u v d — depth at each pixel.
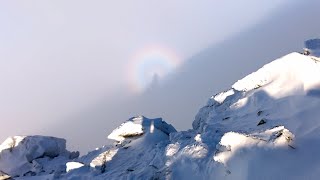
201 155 23.86
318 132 19.45
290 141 18.67
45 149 45.53
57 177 35.12
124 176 27.94
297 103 23.41
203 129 28.12
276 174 17.70
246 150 19.33
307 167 17.36
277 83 26.69
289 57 26.64
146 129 36.66
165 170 25.14
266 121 23.81
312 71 24.44
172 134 32.62
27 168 43.12
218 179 20.75
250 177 18.36
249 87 30.28
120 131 37.59
